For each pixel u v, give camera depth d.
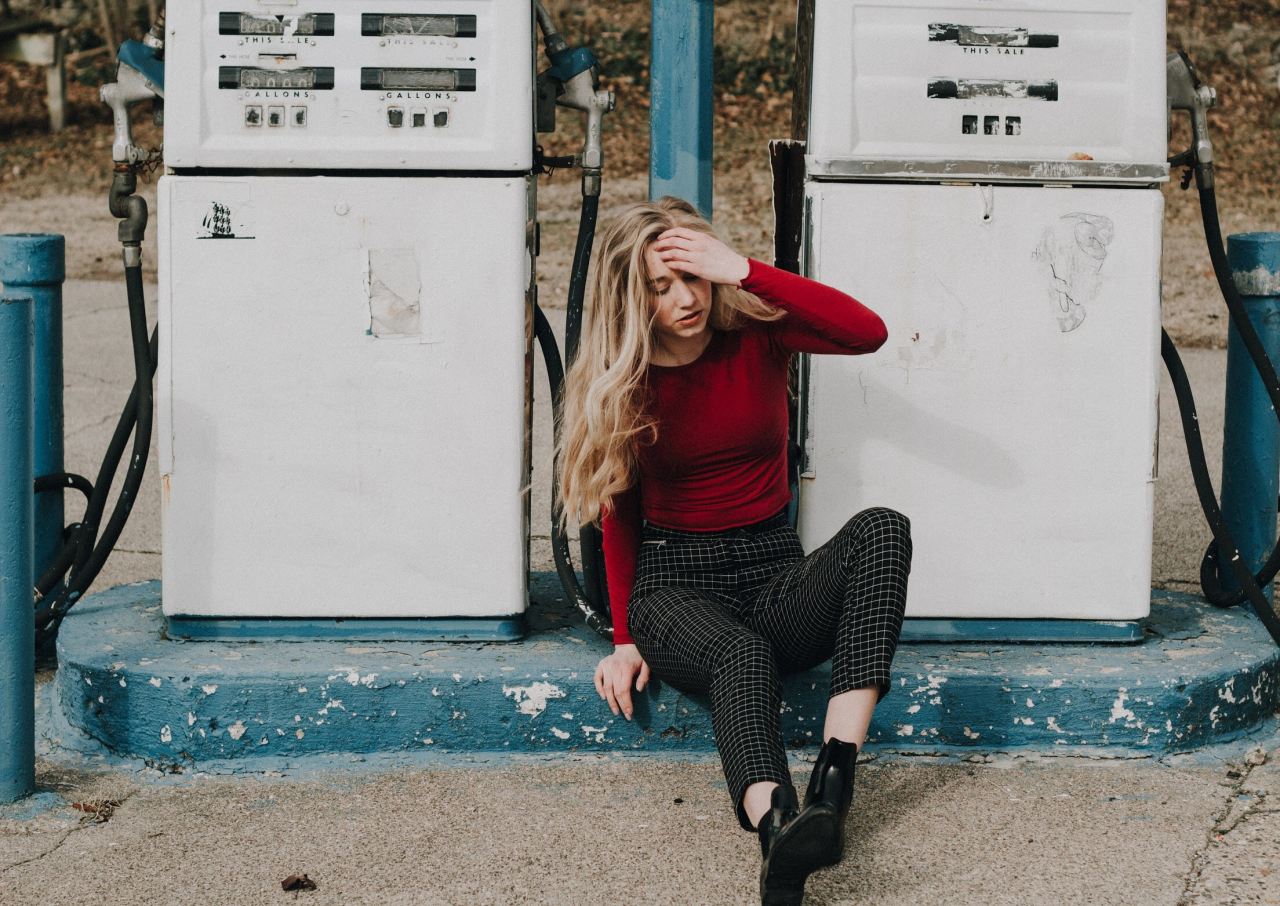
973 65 3.48
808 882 2.88
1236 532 4.12
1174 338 8.40
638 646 3.23
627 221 3.04
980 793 3.26
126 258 3.68
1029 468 3.57
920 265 3.50
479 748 3.45
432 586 3.56
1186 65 3.69
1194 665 3.53
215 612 3.57
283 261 3.44
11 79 13.17
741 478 3.20
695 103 3.72
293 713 3.41
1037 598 3.62
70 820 3.16
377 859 2.98
